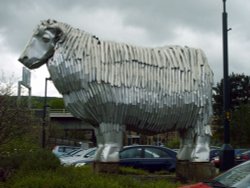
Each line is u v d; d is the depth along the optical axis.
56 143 54.78
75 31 10.68
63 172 10.87
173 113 10.85
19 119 15.27
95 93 10.38
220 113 55.31
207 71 11.27
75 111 10.62
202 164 11.06
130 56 10.68
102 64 10.48
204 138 11.16
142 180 10.81
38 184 9.70
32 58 10.51
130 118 10.61
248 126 49.69
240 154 26.17
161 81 10.80
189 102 10.97
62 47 10.53
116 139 10.49
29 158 11.77
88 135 76.69
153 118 10.73
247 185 6.54
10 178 11.00
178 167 11.36
